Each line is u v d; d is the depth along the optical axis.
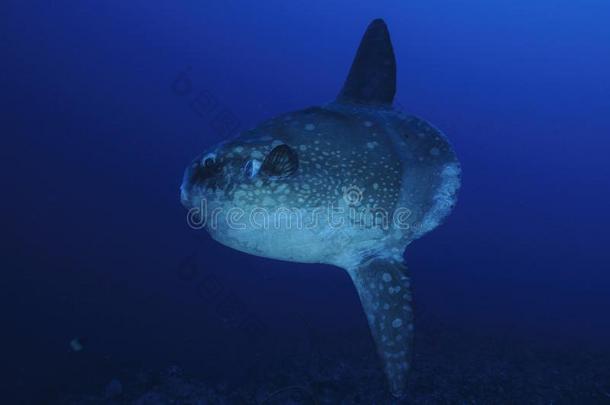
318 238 2.55
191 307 17.30
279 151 2.30
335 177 2.54
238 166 2.43
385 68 3.30
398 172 2.78
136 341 13.49
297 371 10.35
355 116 2.91
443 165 2.98
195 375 9.96
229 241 2.55
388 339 2.70
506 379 9.73
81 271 20.88
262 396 8.75
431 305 20.28
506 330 16.45
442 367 10.42
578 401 8.58
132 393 8.82
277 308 17.72
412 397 8.52
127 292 18.58
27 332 13.77
